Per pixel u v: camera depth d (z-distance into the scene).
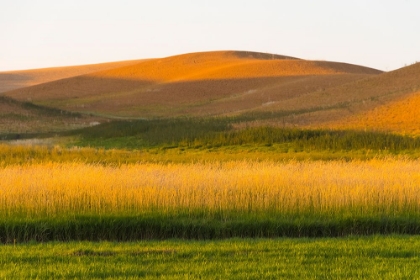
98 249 26.97
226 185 39.22
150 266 23.70
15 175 43.59
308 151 89.50
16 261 24.62
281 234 33.12
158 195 37.44
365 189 39.06
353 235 32.62
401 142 87.81
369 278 22.05
